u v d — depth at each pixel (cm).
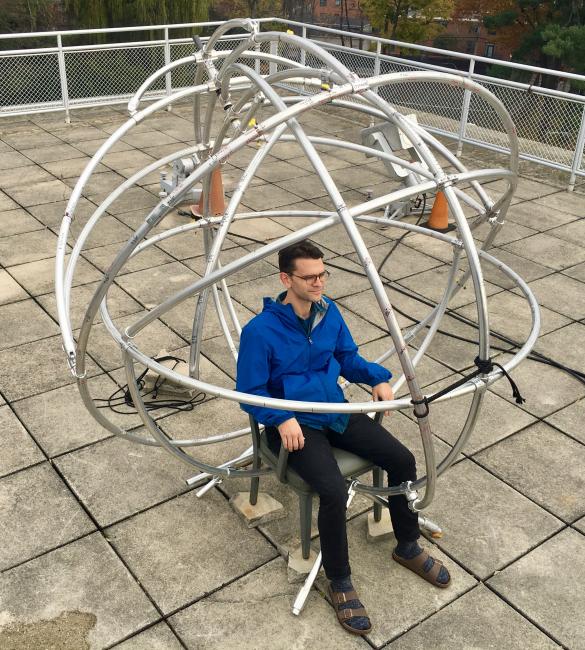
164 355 455
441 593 313
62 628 292
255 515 343
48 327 511
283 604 305
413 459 300
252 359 279
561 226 712
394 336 241
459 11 3475
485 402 443
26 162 845
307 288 271
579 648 289
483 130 908
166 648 285
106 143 362
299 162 870
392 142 677
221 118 1021
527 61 3244
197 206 692
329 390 291
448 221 704
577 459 397
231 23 370
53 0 2231
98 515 350
